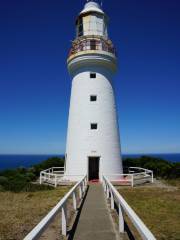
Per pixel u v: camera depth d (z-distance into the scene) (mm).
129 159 32969
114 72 22453
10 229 8547
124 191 16531
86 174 17984
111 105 21078
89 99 20594
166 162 31281
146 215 10695
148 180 21078
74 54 20969
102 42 20969
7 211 11133
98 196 13477
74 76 21781
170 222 9711
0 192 16688
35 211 11102
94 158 20812
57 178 20906
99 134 20094
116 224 8328
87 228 7879
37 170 28797
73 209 10484
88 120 20266
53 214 5535
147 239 3939
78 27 22625
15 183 19000
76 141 20344
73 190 9344
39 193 16156
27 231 8414
